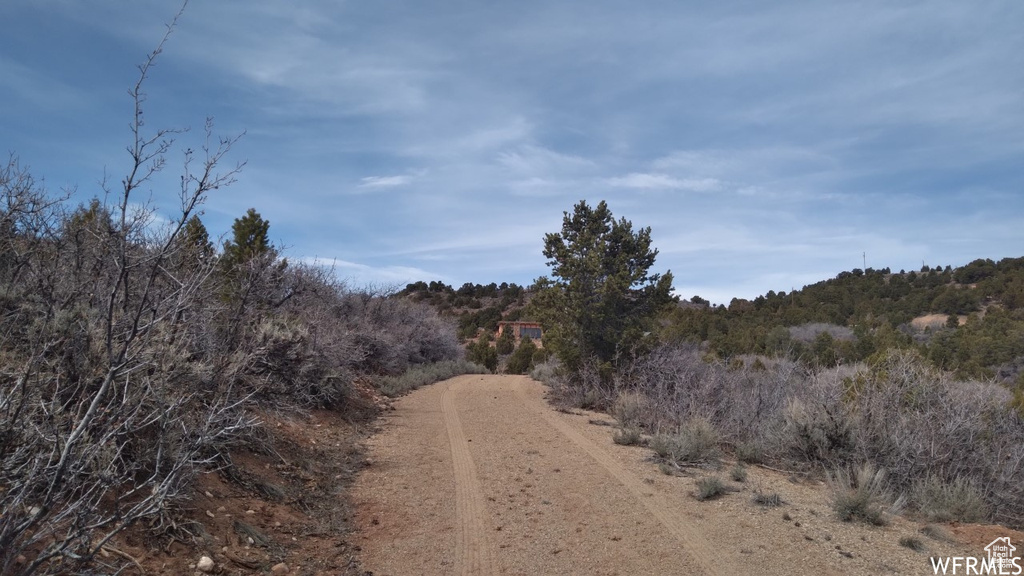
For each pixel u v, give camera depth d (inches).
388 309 984.3
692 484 307.1
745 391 476.1
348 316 799.1
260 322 372.2
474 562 208.2
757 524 244.4
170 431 197.2
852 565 203.5
